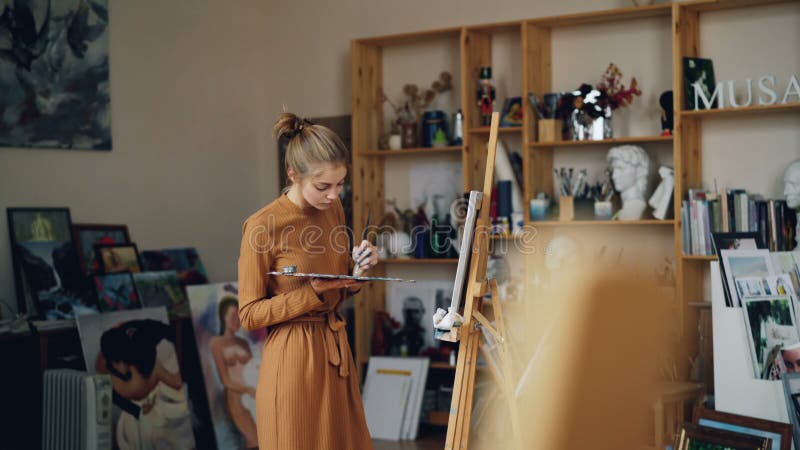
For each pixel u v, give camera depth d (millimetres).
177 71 5680
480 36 5625
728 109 4680
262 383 2725
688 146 4949
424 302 5895
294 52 6434
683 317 4746
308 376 2664
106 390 4105
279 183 6480
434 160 5910
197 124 5859
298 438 2635
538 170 5359
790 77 4816
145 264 5234
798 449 3625
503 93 5645
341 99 6258
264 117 6539
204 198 5898
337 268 2865
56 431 4199
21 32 4535
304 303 2631
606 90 5086
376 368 5652
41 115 4652
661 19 5145
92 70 4961
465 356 2934
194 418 5176
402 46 6020
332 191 2686
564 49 5465
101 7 5023
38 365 4410
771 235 4590
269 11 6527
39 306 4449
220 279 6016
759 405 3887
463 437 2922
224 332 5148
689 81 4867
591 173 5418
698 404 4547
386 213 6078
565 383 722
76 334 4520
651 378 701
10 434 4305
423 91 5949
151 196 5422
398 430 5402
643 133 5227
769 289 3945
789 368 3799
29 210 4559
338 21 6262
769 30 4863
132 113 5289
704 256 4715
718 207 4711
